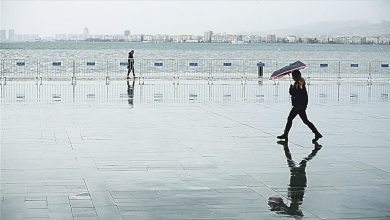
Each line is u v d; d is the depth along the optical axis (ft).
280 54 407.23
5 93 91.86
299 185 35.70
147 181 36.22
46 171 38.65
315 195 33.32
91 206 30.45
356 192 34.09
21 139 51.11
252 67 186.70
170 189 34.27
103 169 39.52
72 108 74.79
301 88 52.16
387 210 30.37
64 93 93.66
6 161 41.73
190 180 36.65
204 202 31.53
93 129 57.52
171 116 68.80
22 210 29.58
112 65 187.52
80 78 122.01
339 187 35.29
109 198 32.09
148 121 64.08
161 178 37.09
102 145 48.75
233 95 95.35
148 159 43.21
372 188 35.14
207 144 50.16
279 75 53.26
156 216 28.81
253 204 31.24
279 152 46.91
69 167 39.99
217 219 28.48
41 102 80.74
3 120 62.90
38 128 57.52
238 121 65.36
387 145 50.67
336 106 82.12
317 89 109.29
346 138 54.34
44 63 173.99
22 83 111.55
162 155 44.86
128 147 48.03
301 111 52.47
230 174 38.55
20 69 154.10
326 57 358.64
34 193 32.96
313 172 39.50
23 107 74.79
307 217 29.01
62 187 34.42
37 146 47.88
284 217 28.96
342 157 45.06
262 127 60.95
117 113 70.64
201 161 42.83
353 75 153.99
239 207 30.66
